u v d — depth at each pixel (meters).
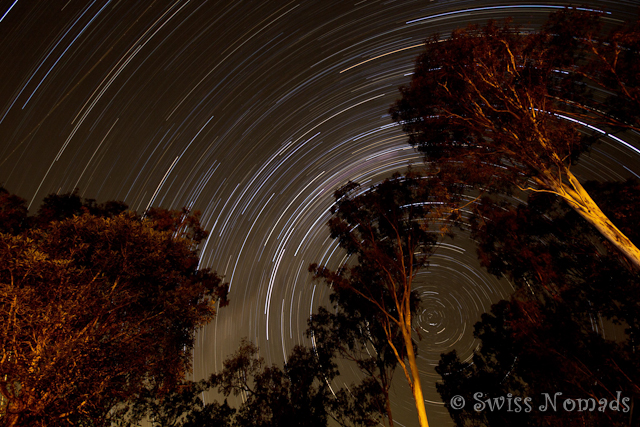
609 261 14.11
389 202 15.83
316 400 16.77
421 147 13.30
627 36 9.16
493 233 16.53
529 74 10.70
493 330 19.00
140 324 8.45
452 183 12.27
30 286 6.80
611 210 12.84
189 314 8.93
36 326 6.74
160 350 8.76
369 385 17.03
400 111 12.97
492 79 10.78
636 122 9.79
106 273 8.07
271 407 15.95
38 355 6.45
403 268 14.99
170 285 9.55
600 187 13.52
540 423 14.71
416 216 15.85
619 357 13.04
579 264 15.18
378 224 16.33
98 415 8.37
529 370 15.99
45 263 6.70
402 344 16.19
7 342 6.59
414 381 12.16
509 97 10.72
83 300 7.07
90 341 7.00
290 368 17.33
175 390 9.62
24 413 6.39
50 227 8.06
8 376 6.55
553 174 10.38
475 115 11.42
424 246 16.17
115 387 7.82
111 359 7.82
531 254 15.67
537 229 15.93
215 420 15.28
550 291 15.69
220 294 14.90
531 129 10.18
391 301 16.09
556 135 10.27
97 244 8.00
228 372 16.59
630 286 13.35
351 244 16.38
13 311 6.57
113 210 13.30
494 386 18.08
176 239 9.52
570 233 15.35
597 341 13.62
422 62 11.77
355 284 16.61
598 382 12.99
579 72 10.38
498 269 16.92
